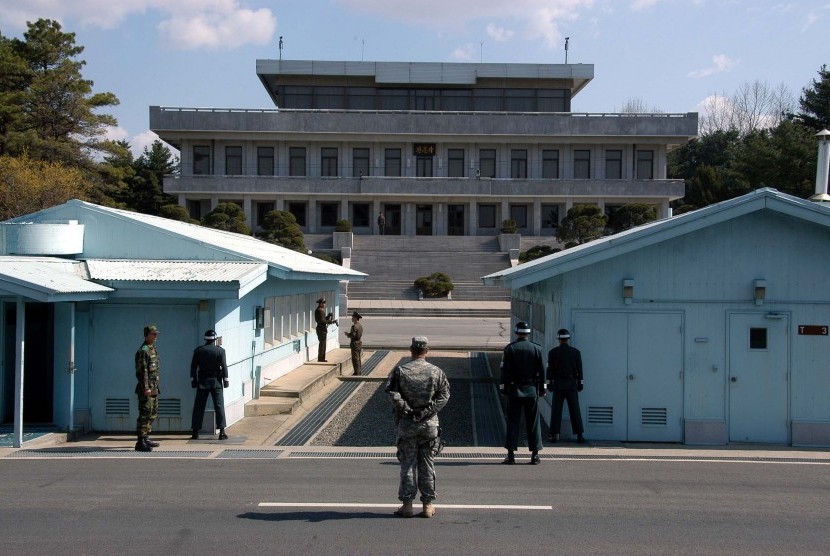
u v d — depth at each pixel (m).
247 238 25.23
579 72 66.38
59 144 49.81
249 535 7.45
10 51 52.78
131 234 15.06
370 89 67.12
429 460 8.20
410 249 57.44
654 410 13.35
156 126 60.56
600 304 13.45
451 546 7.18
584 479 10.05
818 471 10.73
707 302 13.35
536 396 11.18
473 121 62.06
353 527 7.75
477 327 35.00
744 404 13.27
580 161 64.06
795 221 13.26
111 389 13.88
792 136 58.38
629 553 7.04
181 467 10.66
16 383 12.15
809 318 13.25
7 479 9.82
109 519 7.99
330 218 63.69
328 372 19.98
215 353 13.09
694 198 68.88
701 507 8.65
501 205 63.25
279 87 66.69
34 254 14.29
